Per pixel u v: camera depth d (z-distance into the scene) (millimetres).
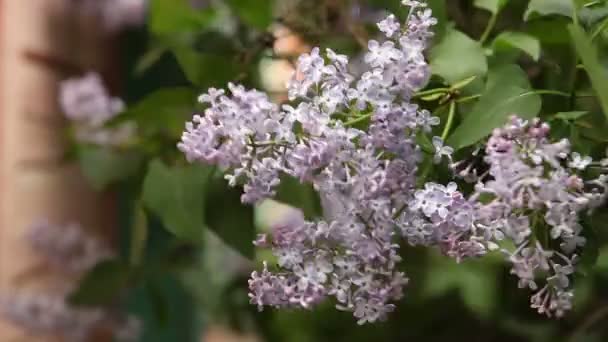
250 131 1470
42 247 2514
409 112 1458
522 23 1631
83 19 2809
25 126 2695
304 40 1836
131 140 2160
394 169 1461
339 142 1456
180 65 1761
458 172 1501
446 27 1569
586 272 1542
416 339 2467
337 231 1475
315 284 1481
